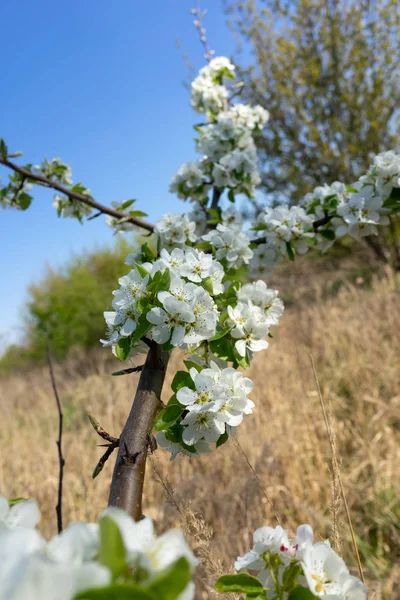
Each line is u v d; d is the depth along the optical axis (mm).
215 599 362
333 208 663
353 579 238
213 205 837
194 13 1001
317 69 2867
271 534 270
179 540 170
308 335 1642
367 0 2760
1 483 1020
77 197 729
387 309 1671
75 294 3633
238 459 890
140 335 353
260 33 2957
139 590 131
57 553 158
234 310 424
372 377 1272
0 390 2873
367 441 982
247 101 3018
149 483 946
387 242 2861
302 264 3326
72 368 2939
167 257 407
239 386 374
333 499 426
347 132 2855
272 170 3100
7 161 700
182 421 351
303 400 1134
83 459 1079
